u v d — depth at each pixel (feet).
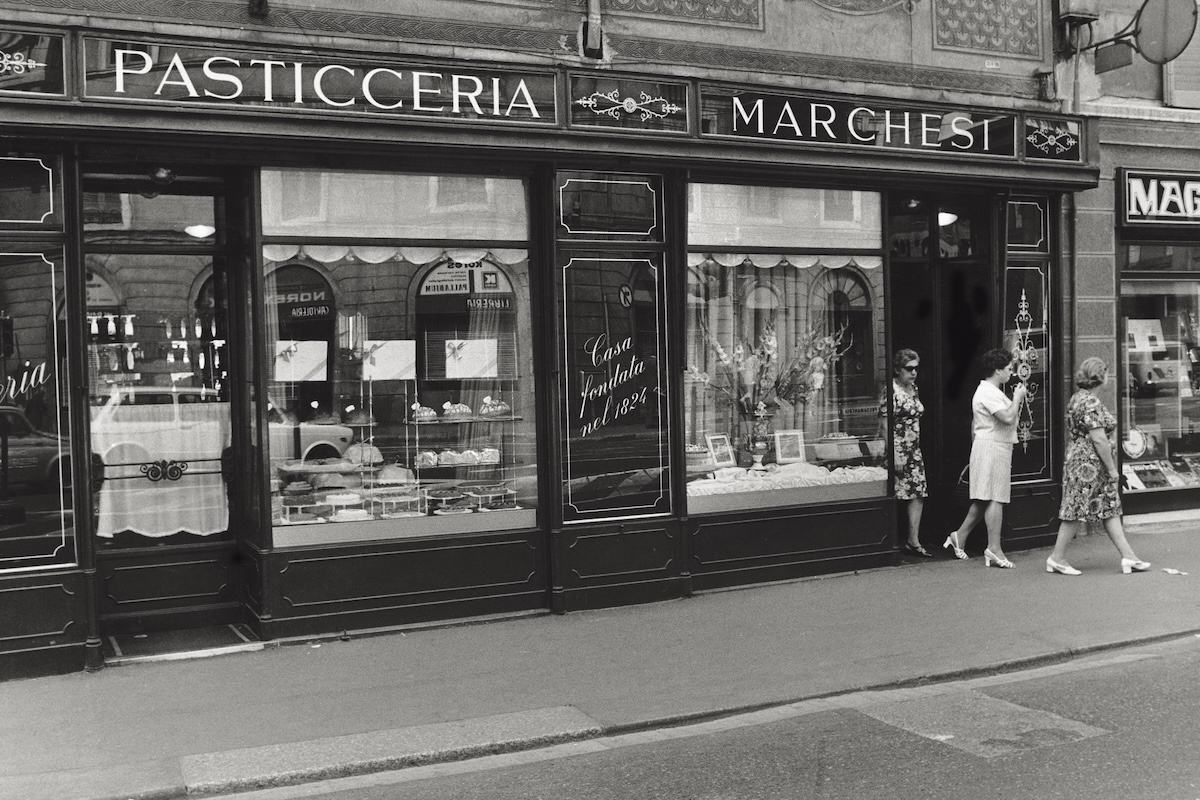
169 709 20.70
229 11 24.38
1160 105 37.73
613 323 28.17
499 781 17.48
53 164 22.72
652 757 18.38
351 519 26.00
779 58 30.73
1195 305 39.37
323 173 25.52
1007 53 34.53
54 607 22.84
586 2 28.09
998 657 23.40
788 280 31.27
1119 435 38.06
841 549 31.71
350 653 24.35
